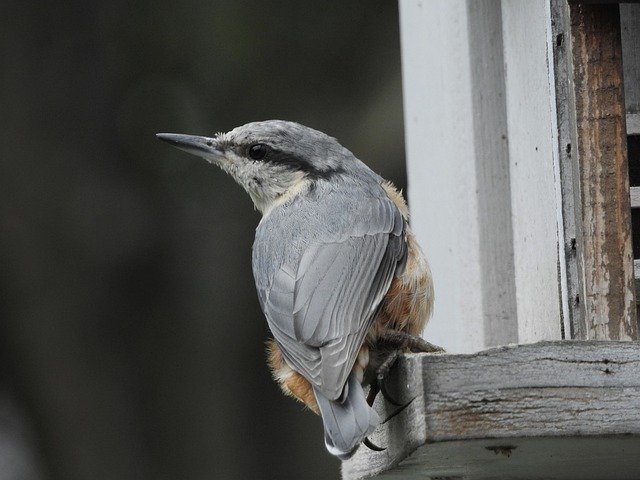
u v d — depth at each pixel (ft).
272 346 28.02
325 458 54.03
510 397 22.56
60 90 54.80
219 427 53.57
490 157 33.86
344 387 23.56
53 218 53.67
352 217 28.71
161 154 55.01
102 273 53.72
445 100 35.37
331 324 25.09
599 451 24.11
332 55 55.47
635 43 28.96
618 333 26.66
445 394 22.50
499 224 33.76
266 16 55.57
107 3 55.62
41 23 55.06
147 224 54.54
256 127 32.60
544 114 30.14
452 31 34.78
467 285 34.30
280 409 54.34
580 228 27.07
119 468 52.44
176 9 55.67
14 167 53.62
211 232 54.95
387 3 55.72
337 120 55.11
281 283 27.17
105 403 52.95
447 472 26.96
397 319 27.55
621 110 27.14
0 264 53.01
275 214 29.89
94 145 54.75
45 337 52.85
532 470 26.66
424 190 38.11
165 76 55.57
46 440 52.49
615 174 27.02
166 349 54.03
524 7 31.81
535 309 31.14
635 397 22.63
